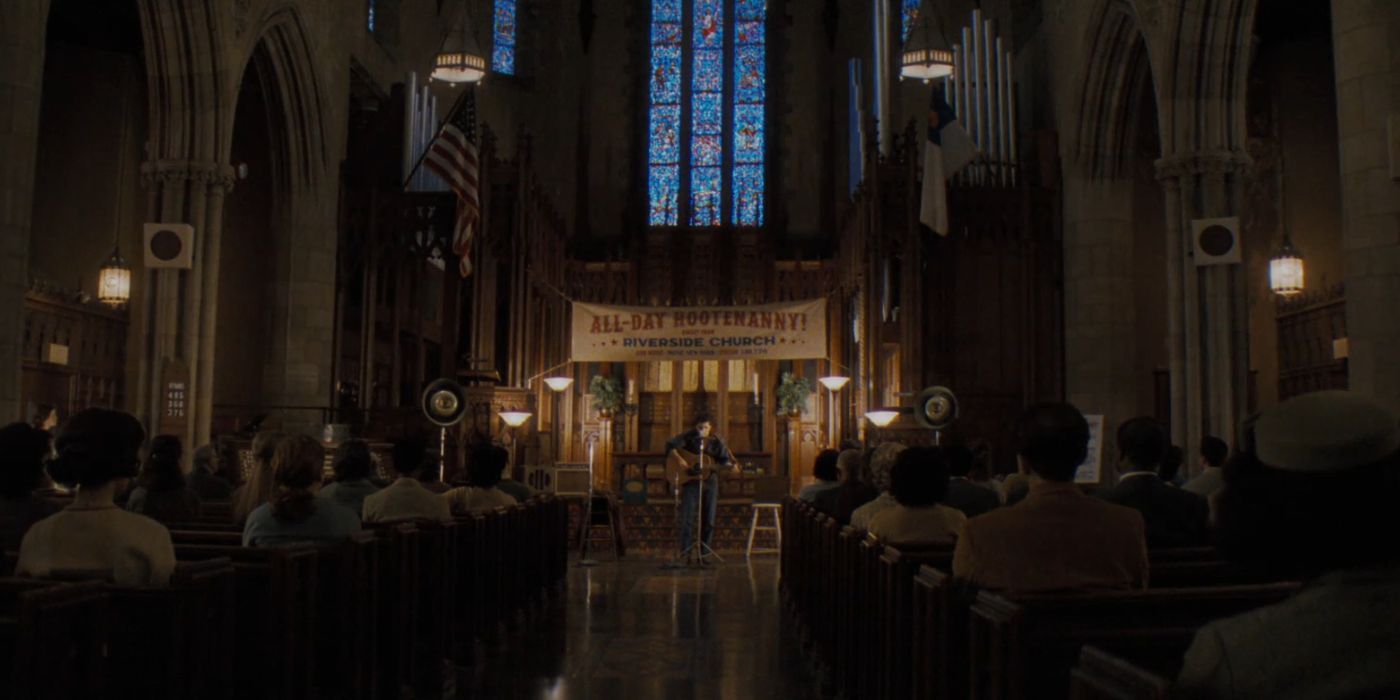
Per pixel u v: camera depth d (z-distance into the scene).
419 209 22.86
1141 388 21.25
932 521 6.90
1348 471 2.04
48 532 4.62
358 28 24.19
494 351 21.39
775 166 31.08
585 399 25.31
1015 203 22.03
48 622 3.57
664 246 27.08
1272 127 20.70
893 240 20.56
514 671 8.93
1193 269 16.94
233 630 4.92
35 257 20.02
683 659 9.60
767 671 9.16
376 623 6.88
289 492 6.38
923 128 29.47
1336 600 2.01
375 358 23.89
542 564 12.97
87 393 18.92
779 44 31.56
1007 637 3.68
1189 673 2.12
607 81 31.72
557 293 24.20
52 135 20.36
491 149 21.50
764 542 20.39
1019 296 21.92
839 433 23.25
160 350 17.27
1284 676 1.98
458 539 9.09
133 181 20.62
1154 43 17.66
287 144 21.55
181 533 6.67
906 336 20.22
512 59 31.28
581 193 31.09
